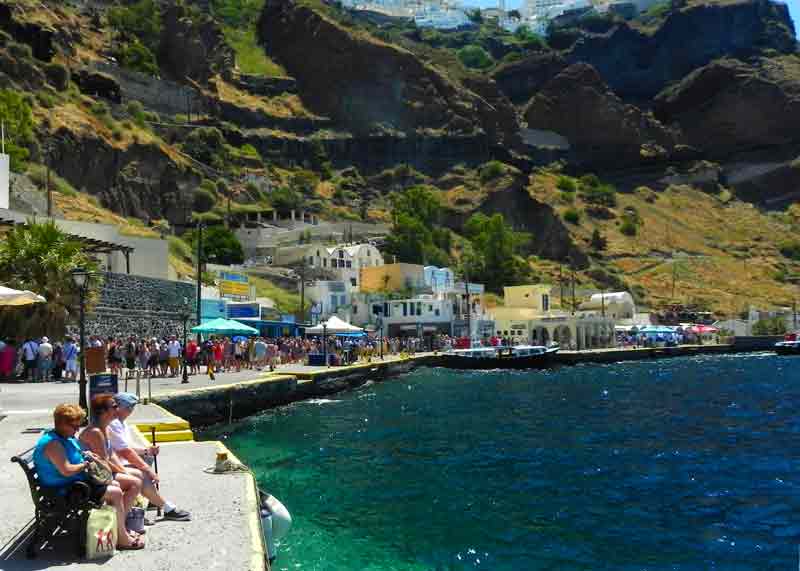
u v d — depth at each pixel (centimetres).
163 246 5078
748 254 17375
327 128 16962
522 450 2498
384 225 13950
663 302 14175
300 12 18575
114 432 1028
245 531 967
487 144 17812
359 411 3547
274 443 2538
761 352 10181
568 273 14788
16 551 873
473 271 12975
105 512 864
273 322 6128
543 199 17300
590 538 1516
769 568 1355
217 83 16062
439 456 2369
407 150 17088
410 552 1403
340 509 1688
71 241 3653
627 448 2564
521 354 7019
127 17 15212
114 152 10631
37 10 12712
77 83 11831
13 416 1927
